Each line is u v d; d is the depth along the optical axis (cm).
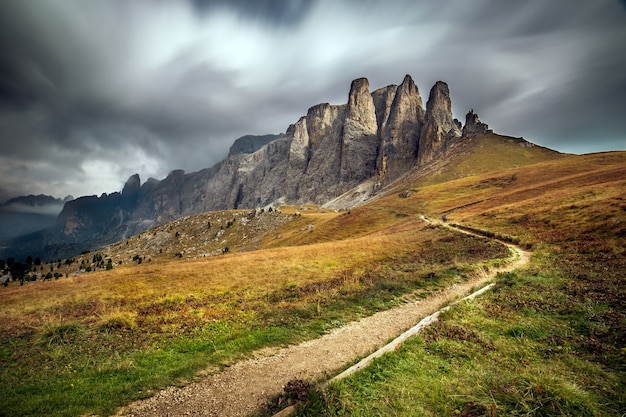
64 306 2292
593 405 710
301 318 1697
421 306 1778
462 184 12800
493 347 1074
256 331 1523
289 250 4881
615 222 2805
